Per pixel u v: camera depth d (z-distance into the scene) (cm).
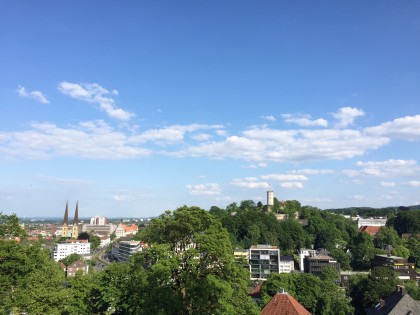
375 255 19412
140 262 5006
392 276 11081
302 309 7150
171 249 4888
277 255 19438
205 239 4678
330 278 15812
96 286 8044
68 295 6738
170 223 4997
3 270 5794
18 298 5803
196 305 4356
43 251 7519
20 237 6272
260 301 9775
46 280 6631
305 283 10375
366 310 9912
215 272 4753
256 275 19300
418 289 10762
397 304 8362
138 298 5038
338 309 10256
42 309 5991
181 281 4612
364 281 11312
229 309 4184
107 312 8188
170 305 4272
